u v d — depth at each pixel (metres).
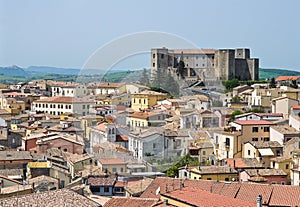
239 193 79.25
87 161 101.38
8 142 170.12
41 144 133.38
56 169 106.88
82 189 87.25
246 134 138.50
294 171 115.94
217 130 117.88
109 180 90.62
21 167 119.12
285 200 76.81
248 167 120.38
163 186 80.31
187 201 61.94
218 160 119.00
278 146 134.50
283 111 186.62
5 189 87.62
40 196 74.56
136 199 72.69
